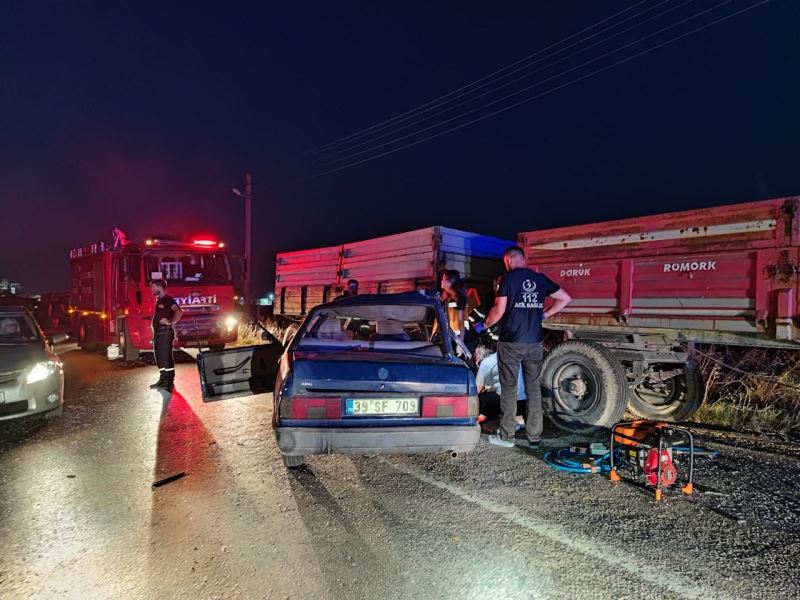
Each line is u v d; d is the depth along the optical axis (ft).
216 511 11.96
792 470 14.12
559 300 16.85
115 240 38.52
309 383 12.37
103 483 13.70
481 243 34.14
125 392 25.81
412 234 33.12
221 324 37.52
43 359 19.51
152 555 10.09
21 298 66.95
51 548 10.37
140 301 35.45
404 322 17.54
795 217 14.70
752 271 15.60
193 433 18.21
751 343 15.71
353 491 12.98
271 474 14.16
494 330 20.76
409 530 10.96
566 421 18.26
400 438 12.29
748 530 10.82
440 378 12.81
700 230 16.78
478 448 16.16
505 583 9.02
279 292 50.37
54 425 19.39
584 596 8.64
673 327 17.40
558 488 13.04
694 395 19.06
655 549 10.11
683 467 14.34
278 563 9.75
